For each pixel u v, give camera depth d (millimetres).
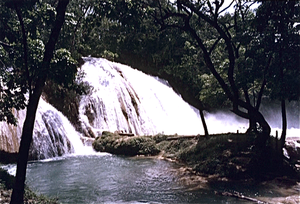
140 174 13297
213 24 15297
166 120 29891
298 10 12812
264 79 14141
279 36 12469
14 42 9672
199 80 20516
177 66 18875
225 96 17500
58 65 7559
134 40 15727
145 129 26406
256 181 12227
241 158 13336
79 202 9305
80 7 11789
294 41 12086
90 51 31344
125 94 26266
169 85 38031
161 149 18625
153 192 10562
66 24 10789
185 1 14883
